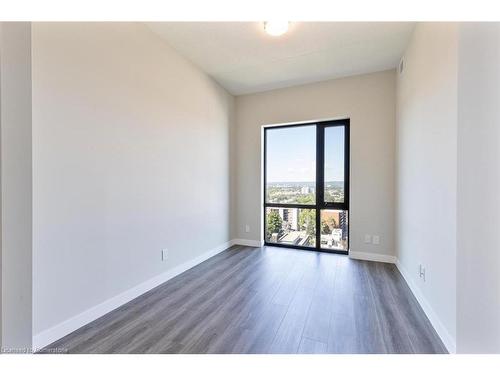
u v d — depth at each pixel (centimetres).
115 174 204
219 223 370
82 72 177
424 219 202
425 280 199
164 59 257
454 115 144
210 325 181
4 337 108
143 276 233
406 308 206
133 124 221
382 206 326
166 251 262
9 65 109
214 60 299
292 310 203
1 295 107
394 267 305
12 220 110
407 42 254
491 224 126
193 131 308
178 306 210
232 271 293
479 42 129
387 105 322
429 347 156
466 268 136
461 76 137
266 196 415
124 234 213
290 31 239
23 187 115
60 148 163
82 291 178
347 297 226
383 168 325
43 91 154
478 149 131
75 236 173
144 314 196
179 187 283
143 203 233
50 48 157
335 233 371
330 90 353
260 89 389
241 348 156
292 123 384
